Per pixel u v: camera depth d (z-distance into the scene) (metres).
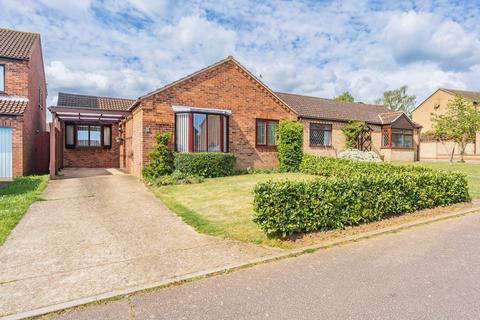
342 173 13.20
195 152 13.42
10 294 3.60
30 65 15.48
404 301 3.39
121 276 4.10
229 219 6.76
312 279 3.98
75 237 5.65
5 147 13.08
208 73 14.20
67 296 3.56
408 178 7.65
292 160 16.27
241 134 15.23
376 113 26.20
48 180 12.42
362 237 5.80
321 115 21.05
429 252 4.99
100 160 19.72
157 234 5.86
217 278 4.05
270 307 3.28
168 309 3.27
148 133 12.73
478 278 3.99
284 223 5.51
